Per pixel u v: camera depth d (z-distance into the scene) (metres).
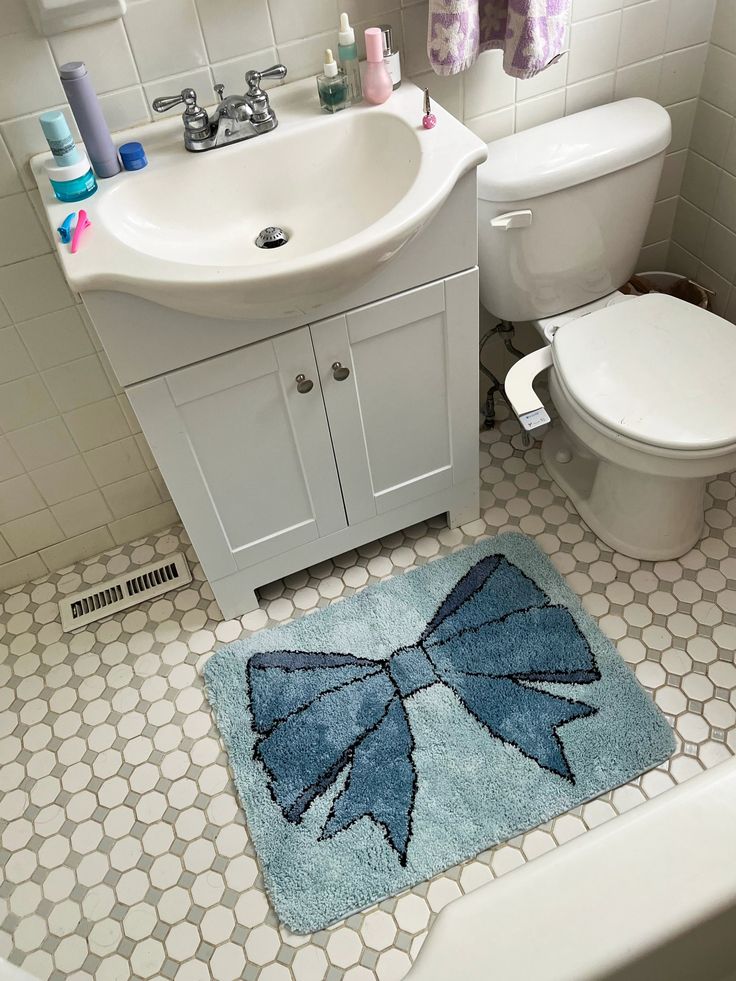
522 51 1.39
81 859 1.47
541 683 1.57
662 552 1.72
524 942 0.79
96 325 1.21
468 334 1.51
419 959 0.80
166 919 1.38
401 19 1.46
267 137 1.36
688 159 1.89
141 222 1.34
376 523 1.76
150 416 1.35
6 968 0.86
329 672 1.63
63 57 1.29
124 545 1.98
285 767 1.51
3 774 1.59
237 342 1.32
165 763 1.57
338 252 1.13
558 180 1.51
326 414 1.50
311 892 1.37
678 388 1.48
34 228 1.42
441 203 1.21
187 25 1.33
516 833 1.40
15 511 1.79
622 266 1.73
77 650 1.77
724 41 1.66
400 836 1.41
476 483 1.79
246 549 1.65
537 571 1.74
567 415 1.57
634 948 0.79
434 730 1.53
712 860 0.83
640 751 1.46
